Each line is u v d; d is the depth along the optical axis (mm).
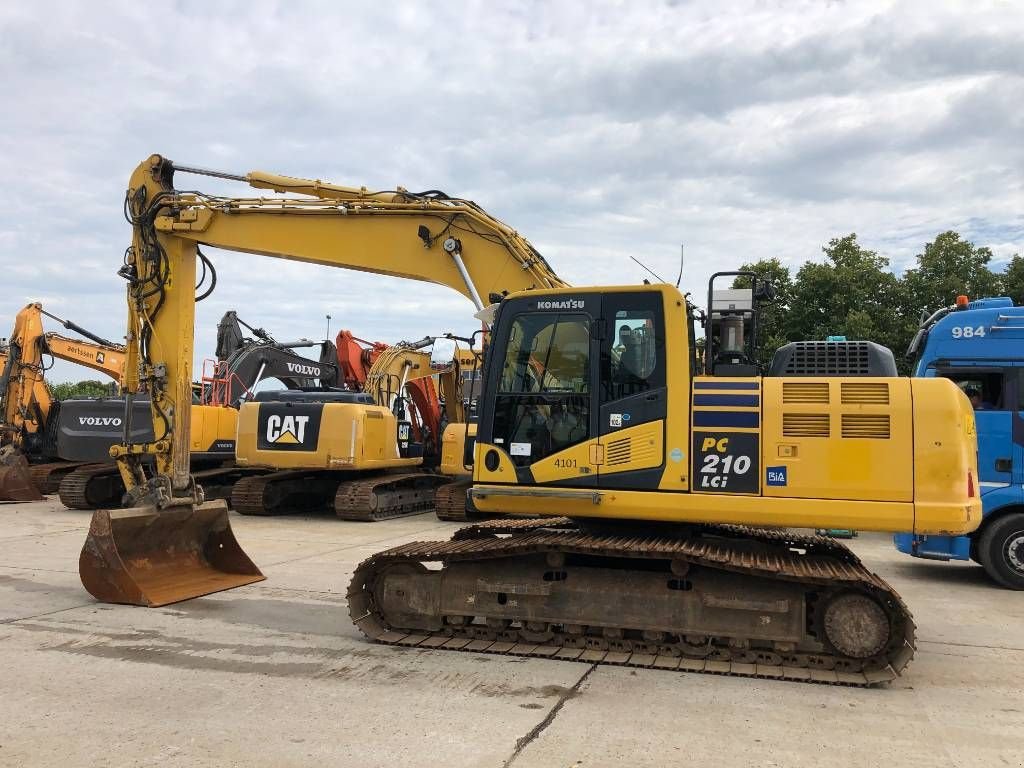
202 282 9156
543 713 4734
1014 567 9055
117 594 7535
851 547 12727
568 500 6055
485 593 6230
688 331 6055
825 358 6215
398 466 15945
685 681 5406
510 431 6219
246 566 8711
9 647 6102
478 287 8414
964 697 5176
